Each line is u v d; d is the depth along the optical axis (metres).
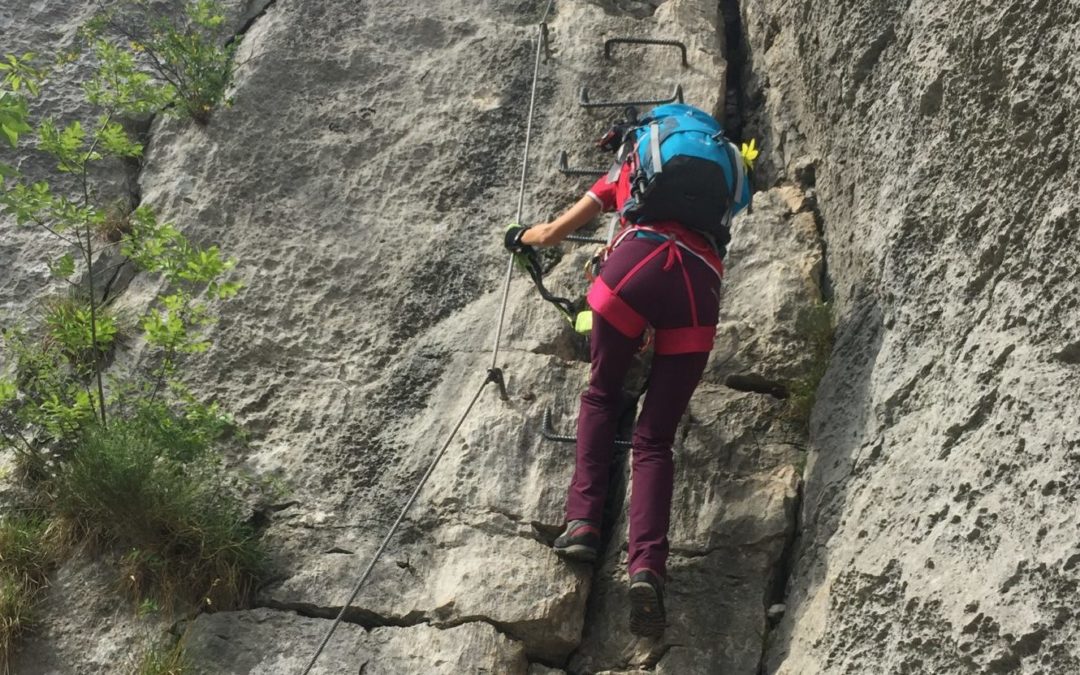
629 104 5.21
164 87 5.17
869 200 4.19
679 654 3.73
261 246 4.92
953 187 3.55
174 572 3.97
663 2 5.89
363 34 5.60
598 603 3.93
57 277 4.78
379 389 4.52
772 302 4.48
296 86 5.41
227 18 5.71
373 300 4.79
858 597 3.30
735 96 5.65
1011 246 3.22
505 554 3.97
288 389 4.55
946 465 3.21
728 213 3.91
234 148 5.20
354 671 3.77
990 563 2.89
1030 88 3.17
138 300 4.80
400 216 5.02
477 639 3.78
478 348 4.56
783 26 5.36
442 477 4.20
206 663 3.78
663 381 3.81
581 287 4.69
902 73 3.99
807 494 3.90
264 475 4.29
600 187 4.07
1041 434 2.87
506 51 5.52
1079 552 2.63
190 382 4.54
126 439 3.97
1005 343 3.12
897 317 3.76
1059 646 2.63
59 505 4.11
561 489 4.13
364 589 3.97
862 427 3.78
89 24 5.45
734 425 4.21
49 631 3.91
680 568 3.90
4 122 3.40
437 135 5.25
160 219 5.02
